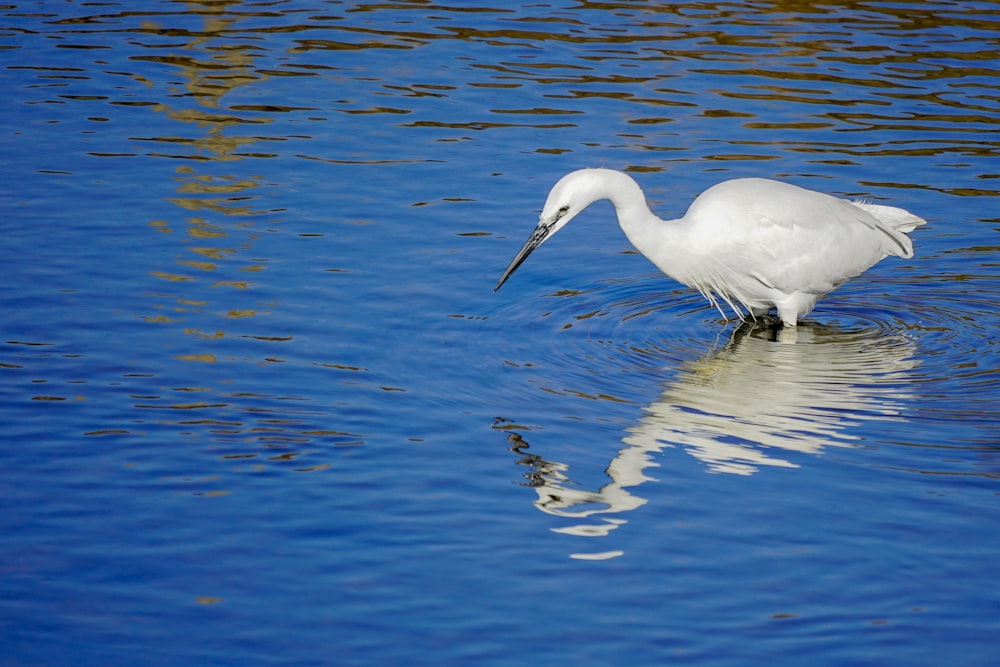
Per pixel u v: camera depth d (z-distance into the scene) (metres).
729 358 13.01
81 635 8.02
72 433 10.69
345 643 7.96
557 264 15.42
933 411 11.68
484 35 24.38
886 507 9.82
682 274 13.84
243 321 13.16
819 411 11.68
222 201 16.56
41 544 9.05
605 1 26.67
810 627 8.19
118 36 23.89
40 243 14.96
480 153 18.61
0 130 18.86
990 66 22.61
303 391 11.69
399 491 9.95
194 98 20.61
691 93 21.25
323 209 16.42
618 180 13.20
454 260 15.12
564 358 12.79
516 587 8.62
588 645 7.96
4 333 12.62
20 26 24.41
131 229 15.49
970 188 17.52
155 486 9.90
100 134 18.88
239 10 25.88
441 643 7.96
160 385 11.66
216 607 8.34
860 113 20.38
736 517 9.66
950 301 14.70
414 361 12.48
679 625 8.20
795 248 13.64
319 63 22.58
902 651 7.94
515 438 10.95
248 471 10.18
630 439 11.00
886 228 14.34
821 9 26.11
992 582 8.75
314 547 9.09
